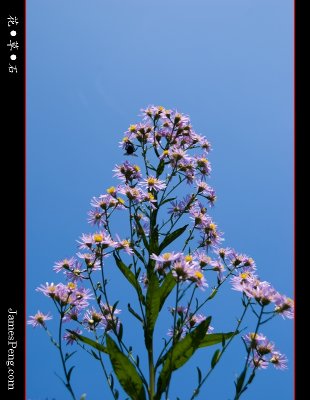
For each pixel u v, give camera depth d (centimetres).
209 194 101
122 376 85
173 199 98
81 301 89
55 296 87
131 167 100
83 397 82
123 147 103
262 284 83
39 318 90
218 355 83
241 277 88
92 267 90
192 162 102
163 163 101
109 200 96
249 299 83
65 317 91
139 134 104
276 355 85
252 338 85
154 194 99
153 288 88
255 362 85
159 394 85
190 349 85
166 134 105
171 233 94
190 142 105
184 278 83
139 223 95
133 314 89
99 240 90
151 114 106
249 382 81
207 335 87
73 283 89
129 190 95
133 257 92
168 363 86
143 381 85
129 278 92
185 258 87
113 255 91
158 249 94
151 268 93
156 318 89
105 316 89
